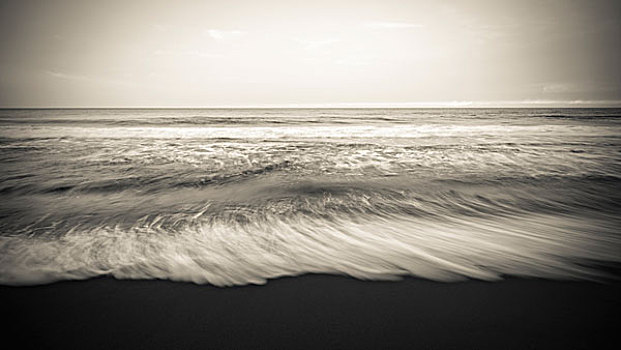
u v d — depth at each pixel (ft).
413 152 41.37
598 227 16.66
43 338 7.88
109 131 80.28
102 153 41.52
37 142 54.34
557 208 20.39
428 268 11.71
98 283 10.56
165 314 8.86
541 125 97.45
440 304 9.29
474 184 25.91
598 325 8.19
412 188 24.71
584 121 117.60
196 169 31.78
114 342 7.72
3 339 7.82
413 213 19.20
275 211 19.07
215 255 12.82
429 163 34.19
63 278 10.87
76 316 8.78
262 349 7.43
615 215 18.95
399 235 15.37
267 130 85.30
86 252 13.01
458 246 13.92
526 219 18.20
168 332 8.08
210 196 22.63
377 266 11.90
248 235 15.12
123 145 50.01
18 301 9.50
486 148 44.68
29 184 26.00
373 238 14.94
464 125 102.68
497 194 23.31
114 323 8.46
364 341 7.69
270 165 33.55
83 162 35.45
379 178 27.94
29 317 8.74
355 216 18.44
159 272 11.34
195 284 10.52
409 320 8.52
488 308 9.05
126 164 34.30
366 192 23.54
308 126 103.91
